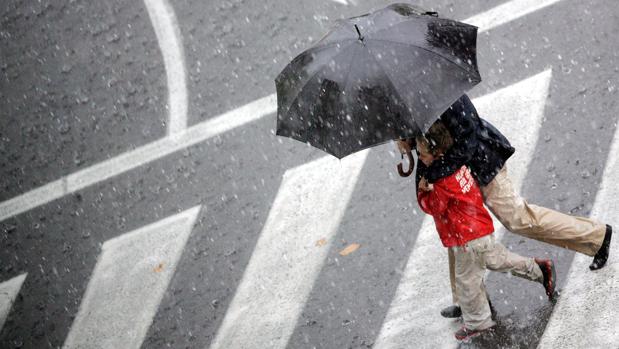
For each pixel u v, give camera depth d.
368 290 24.77
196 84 34.72
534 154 26.98
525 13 32.25
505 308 22.52
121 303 27.14
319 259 26.22
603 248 21.20
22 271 29.55
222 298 26.17
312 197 28.39
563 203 25.11
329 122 18.17
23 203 32.28
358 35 18.38
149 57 36.78
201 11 38.00
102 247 29.42
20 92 37.22
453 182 19.08
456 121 18.86
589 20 30.95
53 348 26.58
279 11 36.53
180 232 28.83
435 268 24.61
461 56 18.20
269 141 31.12
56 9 40.62
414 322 23.28
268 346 24.19
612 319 21.20
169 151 32.22
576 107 28.03
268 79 33.78
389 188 27.72
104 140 33.78
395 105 17.52
